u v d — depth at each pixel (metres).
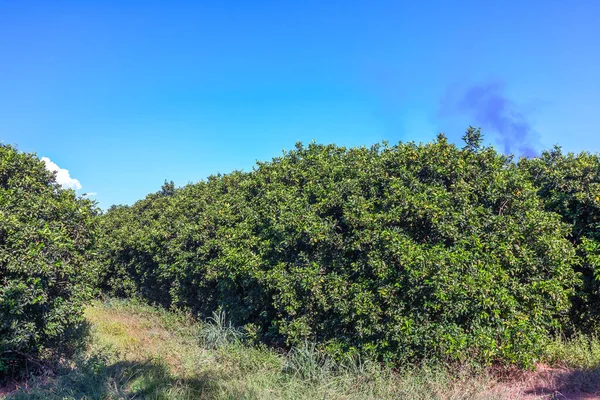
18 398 4.79
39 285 5.23
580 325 6.55
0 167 5.98
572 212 6.44
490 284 5.02
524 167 7.21
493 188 5.56
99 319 9.23
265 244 6.89
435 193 5.48
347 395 4.81
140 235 11.28
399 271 5.22
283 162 8.00
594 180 6.30
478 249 5.21
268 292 6.72
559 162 6.89
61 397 4.77
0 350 5.06
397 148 6.45
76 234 6.25
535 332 5.25
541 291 5.36
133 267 12.20
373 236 5.38
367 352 5.41
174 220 10.17
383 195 5.98
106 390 4.88
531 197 5.63
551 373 5.43
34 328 5.27
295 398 4.75
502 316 5.17
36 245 5.29
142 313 10.23
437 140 6.22
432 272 4.92
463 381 4.97
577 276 6.04
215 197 9.98
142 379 5.29
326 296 5.74
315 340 6.00
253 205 8.22
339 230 6.01
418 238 5.56
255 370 5.73
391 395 4.77
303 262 6.21
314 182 6.96
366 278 5.59
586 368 5.39
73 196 6.70
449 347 4.95
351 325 5.66
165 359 6.27
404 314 5.20
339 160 7.23
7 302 4.92
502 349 5.11
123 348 6.91
